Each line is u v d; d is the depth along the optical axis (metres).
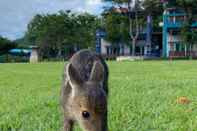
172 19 65.00
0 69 28.11
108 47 71.81
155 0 62.50
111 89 12.84
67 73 5.14
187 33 60.97
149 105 9.43
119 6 64.50
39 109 9.11
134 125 7.39
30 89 13.52
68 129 5.64
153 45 69.31
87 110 4.82
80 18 73.62
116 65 32.91
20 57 61.91
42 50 72.56
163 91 12.21
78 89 5.01
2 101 10.59
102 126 4.83
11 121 7.80
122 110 8.70
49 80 17.23
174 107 9.17
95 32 72.88
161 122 7.61
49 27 72.56
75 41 72.81
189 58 58.03
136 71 23.19
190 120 7.77
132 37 64.69
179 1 59.72
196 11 61.12
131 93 11.75
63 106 5.67
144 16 65.25
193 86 13.56
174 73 20.80
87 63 5.82
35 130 7.07
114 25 65.81
